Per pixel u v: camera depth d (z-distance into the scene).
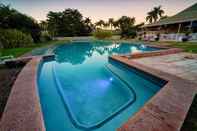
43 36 27.64
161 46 14.56
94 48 20.67
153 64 7.50
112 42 26.95
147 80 5.70
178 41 18.69
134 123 2.37
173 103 3.05
